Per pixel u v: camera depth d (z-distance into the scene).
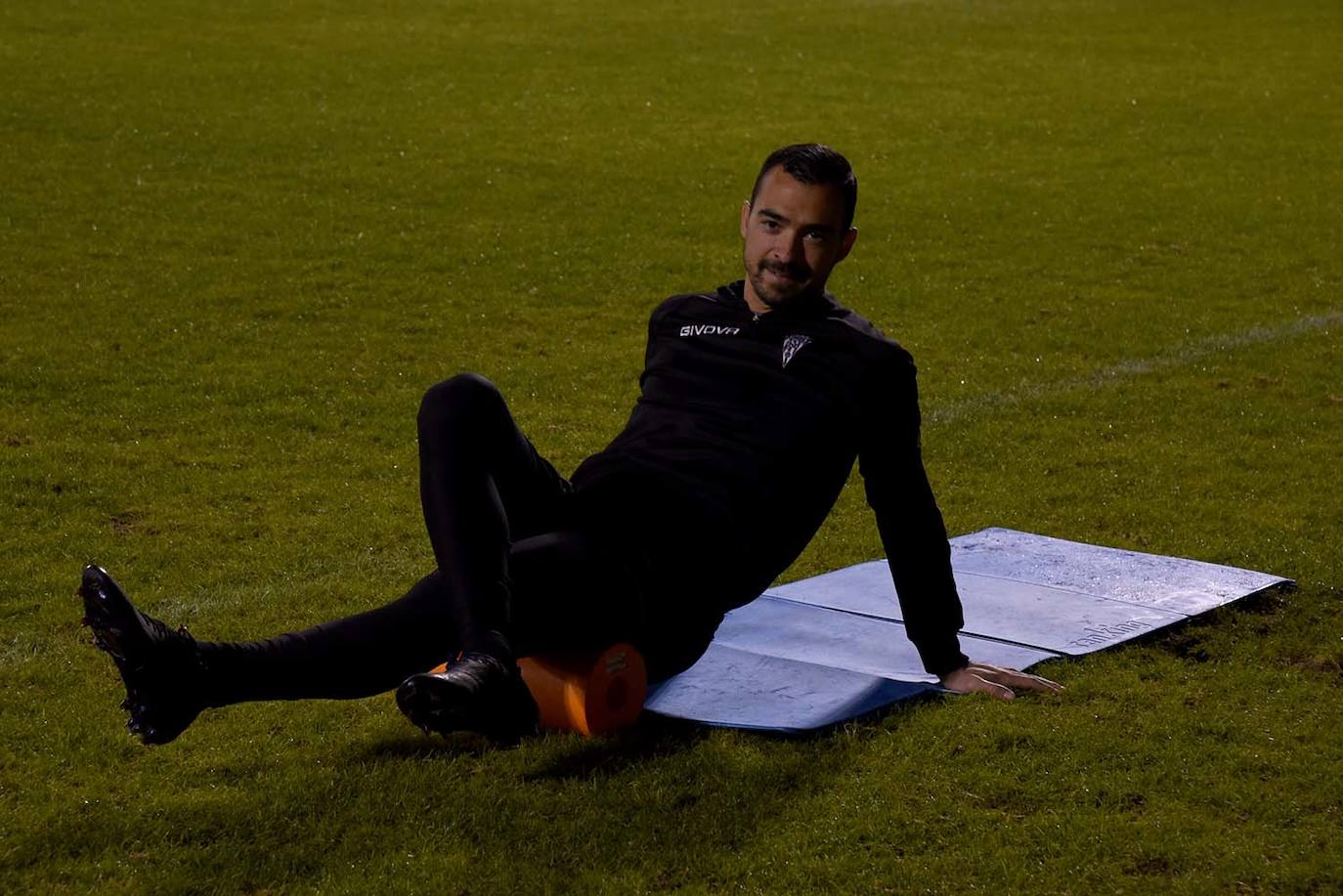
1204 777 2.82
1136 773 2.82
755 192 3.07
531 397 6.06
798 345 3.01
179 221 8.88
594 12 18.75
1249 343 7.10
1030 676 3.21
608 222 9.41
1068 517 4.71
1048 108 13.91
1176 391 6.29
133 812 2.67
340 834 2.59
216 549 4.30
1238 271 8.62
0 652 3.48
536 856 2.50
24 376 5.98
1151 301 7.93
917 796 2.73
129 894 2.40
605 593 2.80
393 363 6.50
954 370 6.60
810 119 13.12
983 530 4.44
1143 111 13.87
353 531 4.50
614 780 2.77
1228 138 12.76
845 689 3.19
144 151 10.60
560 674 2.91
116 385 5.96
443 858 2.49
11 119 11.28
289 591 3.97
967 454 5.41
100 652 3.49
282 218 9.10
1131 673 3.32
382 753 2.91
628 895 2.38
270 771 2.84
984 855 2.52
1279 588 3.93
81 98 12.25
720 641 3.54
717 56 16.05
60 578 4.00
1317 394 6.27
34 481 4.83
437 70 14.55
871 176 11.05
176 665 2.44
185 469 5.03
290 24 16.73
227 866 2.48
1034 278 8.37
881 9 19.80
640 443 3.01
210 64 14.20
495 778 2.79
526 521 2.88
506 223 9.27
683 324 3.14
